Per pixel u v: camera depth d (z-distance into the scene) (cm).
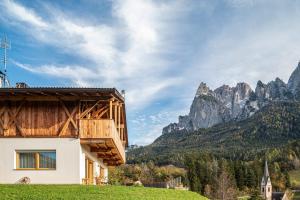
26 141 3192
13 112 3231
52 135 3195
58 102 3238
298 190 19662
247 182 16288
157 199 2741
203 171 14325
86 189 2741
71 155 3170
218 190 12038
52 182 3155
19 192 2575
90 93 3148
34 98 3219
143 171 10138
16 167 3192
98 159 4216
